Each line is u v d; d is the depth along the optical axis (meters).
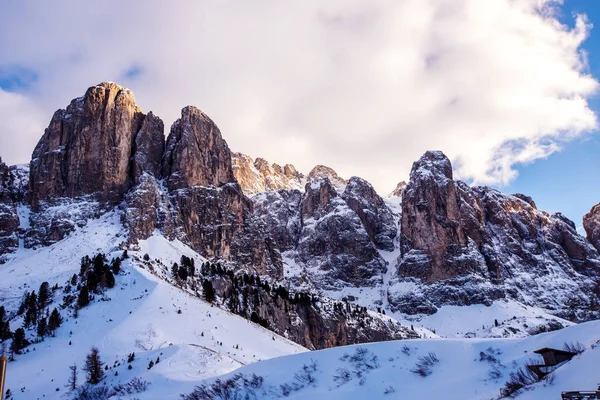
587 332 82.25
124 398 85.94
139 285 149.62
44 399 93.00
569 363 69.50
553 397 61.47
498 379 77.81
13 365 108.88
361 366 89.81
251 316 177.38
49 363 107.50
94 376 96.44
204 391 87.12
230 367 101.00
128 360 103.44
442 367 85.38
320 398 82.69
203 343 122.31
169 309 135.88
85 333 123.06
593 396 54.25
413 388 81.50
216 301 175.00
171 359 99.88
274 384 88.62
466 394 75.69
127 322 124.81
